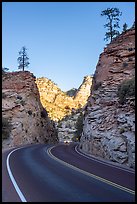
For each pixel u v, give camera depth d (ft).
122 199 34.86
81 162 79.10
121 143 88.89
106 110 124.26
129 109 101.91
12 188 40.57
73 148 150.00
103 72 160.66
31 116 214.07
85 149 134.00
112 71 149.59
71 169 62.69
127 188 41.96
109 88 138.92
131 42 164.04
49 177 50.93
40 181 46.60
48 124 266.16
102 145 104.37
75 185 43.65
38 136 212.84
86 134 133.18
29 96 230.68
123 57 154.61
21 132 179.32
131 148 80.69
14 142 160.66
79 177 51.72
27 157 87.97
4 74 250.98
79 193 37.96
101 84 151.64
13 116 190.80
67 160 82.74
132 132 87.92
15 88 229.04
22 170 59.00
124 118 99.35
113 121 110.42
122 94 110.93
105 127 112.06
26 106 214.28
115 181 48.14
